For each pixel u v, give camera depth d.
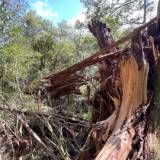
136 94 4.84
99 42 6.45
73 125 5.79
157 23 5.20
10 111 5.13
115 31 11.08
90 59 5.66
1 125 4.86
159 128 4.82
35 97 5.97
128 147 4.25
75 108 6.76
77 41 15.48
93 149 4.88
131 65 4.96
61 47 17.03
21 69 6.95
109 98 5.61
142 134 4.55
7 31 9.12
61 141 5.16
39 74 9.69
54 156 4.84
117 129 4.52
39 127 5.28
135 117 4.68
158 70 5.08
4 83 6.19
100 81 5.94
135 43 4.96
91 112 6.21
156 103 4.92
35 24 19.11
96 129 4.92
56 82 6.25
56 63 15.94
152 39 5.14
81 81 6.34
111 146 4.18
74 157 5.29
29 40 18.94
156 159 4.39
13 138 4.79
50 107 5.93
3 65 6.95
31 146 4.82
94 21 6.61
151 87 5.08
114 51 5.79
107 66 5.80
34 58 12.63
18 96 5.76
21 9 9.87
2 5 9.09
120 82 5.30
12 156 4.70
